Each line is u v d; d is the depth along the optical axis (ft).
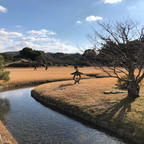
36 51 357.20
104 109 33.68
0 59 80.89
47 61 320.50
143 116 26.84
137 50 33.83
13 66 262.06
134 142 22.22
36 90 64.75
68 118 34.60
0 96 60.39
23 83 93.35
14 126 30.17
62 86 67.97
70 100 43.88
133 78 37.78
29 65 271.49
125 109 31.45
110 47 36.60
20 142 23.70
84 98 43.96
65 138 24.97
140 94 41.65
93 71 172.35
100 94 46.65
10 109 42.32
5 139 22.99
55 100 47.11
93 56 37.45
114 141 23.48
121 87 55.36
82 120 33.01
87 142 23.49
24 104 47.78
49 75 128.88
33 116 36.29
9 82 88.48
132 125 25.14
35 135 26.20
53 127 29.58
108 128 27.37
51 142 23.70
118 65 38.22
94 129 28.30
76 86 65.10
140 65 35.96
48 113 38.52
